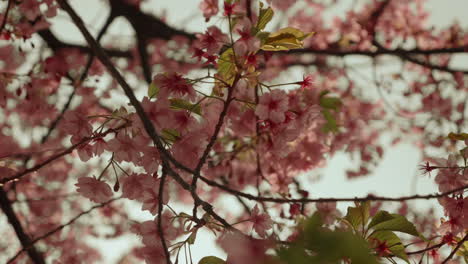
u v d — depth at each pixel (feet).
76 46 19.39
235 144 14.47
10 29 13.84
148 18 21.20
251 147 13.83
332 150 20.01
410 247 11.96
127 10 20.33
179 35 22.18
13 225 14.84
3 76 14.74
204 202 7.37
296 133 9.39
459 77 23.45
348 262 5.09
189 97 8.96
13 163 14.92
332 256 4.01
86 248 22.79
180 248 7.74
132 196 9.00
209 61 9.45
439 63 24.22
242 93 10.05
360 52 21.68
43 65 17.24
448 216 9.03
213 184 7.64
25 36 14.23
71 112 8.77
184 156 8.79
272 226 8.46
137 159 8.62
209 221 7.88
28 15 13.74
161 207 7.94
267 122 9.45
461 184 8.97
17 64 17.48
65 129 8.79
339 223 8.45
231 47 9.07
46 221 21.89
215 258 7.58
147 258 8.80
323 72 25.76
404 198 7.06
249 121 10.78
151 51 24.59
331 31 24.70
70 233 22.52
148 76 21.49
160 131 8.48
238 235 6.75
